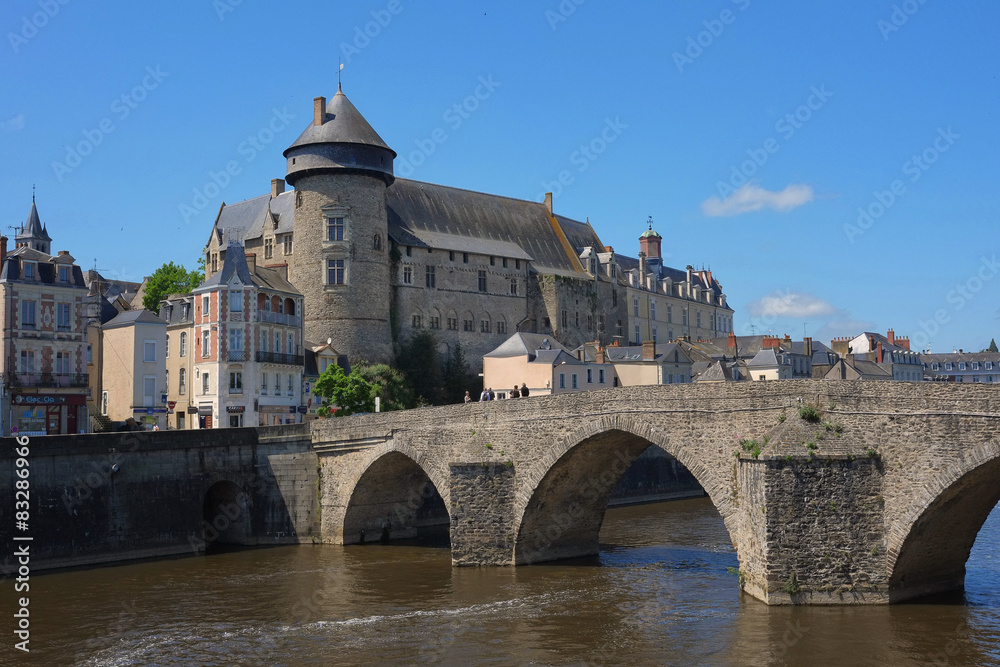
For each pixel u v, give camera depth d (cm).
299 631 2798
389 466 4225
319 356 7244
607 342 10194
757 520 2714
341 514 4306
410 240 8438
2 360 4772
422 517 4906
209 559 3994
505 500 3559
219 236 8775
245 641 2708
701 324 12469
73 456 3806
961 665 2267
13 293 4806
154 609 3084
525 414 3509
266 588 3375
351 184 7806
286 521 4391
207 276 8850
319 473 4400
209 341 6234
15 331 4800
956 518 2680
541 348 7756
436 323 8606
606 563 3656
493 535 3572
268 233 8244
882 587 2638
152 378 5747
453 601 3097
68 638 2762
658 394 3069
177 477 4138
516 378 7650
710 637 2556
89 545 3831
